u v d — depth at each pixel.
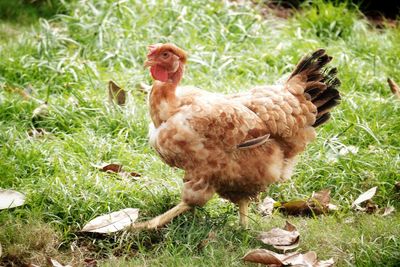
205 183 5.32
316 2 9.77
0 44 8.61
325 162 6.43
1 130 6.70
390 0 10.55
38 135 6.87
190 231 5.29
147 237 5.40
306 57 5.48
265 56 8.47
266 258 4.88
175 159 5.33
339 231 5.49
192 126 5.13
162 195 5.86
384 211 5.94
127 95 7.33
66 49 8.45
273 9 10.54
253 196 5.50
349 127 6.90
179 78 5.31
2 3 9.85
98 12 8.90
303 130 5.46
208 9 9.30
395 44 8.93
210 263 4.97
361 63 8.38
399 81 8.14
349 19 9.34
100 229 5.36
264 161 5.30
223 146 5.19
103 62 8.30
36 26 9.45
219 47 8.59
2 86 7.54
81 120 7.05
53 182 5.85
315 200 5.91
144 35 8.65
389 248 5.20
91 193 5.74
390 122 7.10
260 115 5.30
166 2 9.18
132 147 6.74
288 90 5.46
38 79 7.89
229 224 5.57
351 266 5.02
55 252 5.21
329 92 5.52
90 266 5.15
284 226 5.53
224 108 5.18
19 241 5.24
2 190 5.67
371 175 6.30
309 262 4.96
